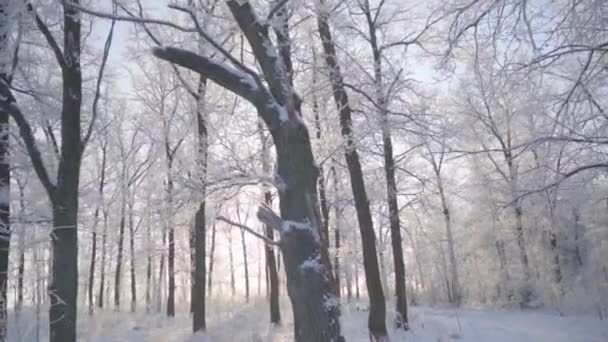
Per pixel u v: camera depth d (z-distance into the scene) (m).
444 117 11.45
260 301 22.39
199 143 9.92
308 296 4.10
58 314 5.35
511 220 21.94
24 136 5.74
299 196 4.31
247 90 4.63
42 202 11.30
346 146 10.06
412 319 13.73
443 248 27.30
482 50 5.62
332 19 7.55
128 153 22.52
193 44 6.86
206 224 13.25
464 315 17.02
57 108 8.91
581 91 5.78
